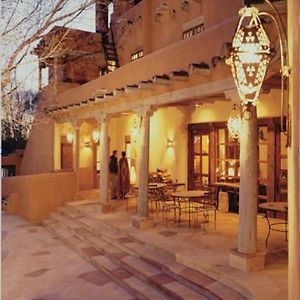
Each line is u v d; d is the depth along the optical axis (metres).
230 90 6.24
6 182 16.33
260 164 9.97
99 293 6.45
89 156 17.25
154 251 7.29
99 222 10.10
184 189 12.41
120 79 10.59
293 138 2.73
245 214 5.74
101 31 18.02
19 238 10.66
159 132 13.74
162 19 13.50
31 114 14.56
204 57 6.88
